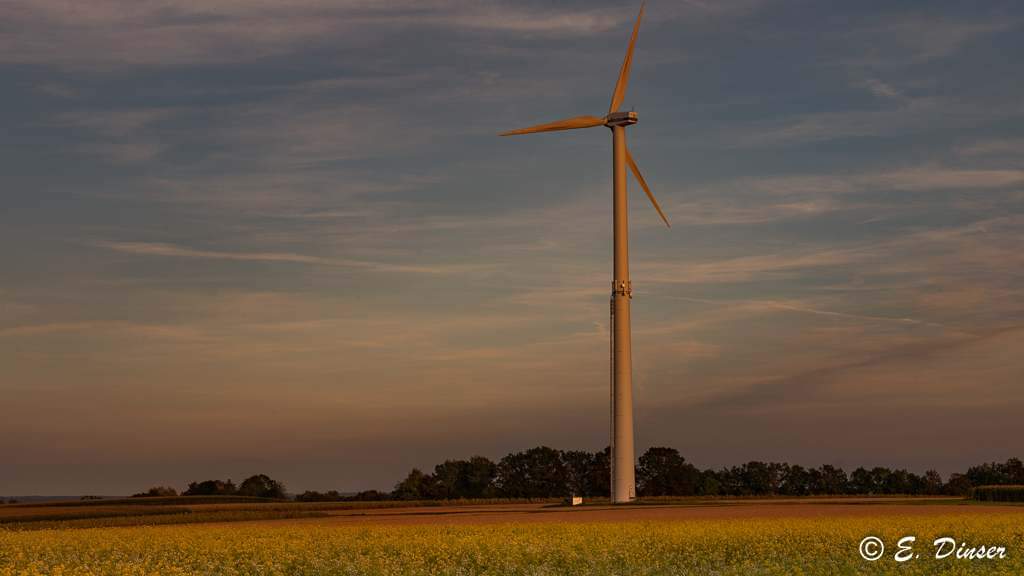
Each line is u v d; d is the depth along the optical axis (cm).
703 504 9419
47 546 3881
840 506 8319
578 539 3734
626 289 10031
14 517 8069
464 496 18125
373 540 3934
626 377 9881
